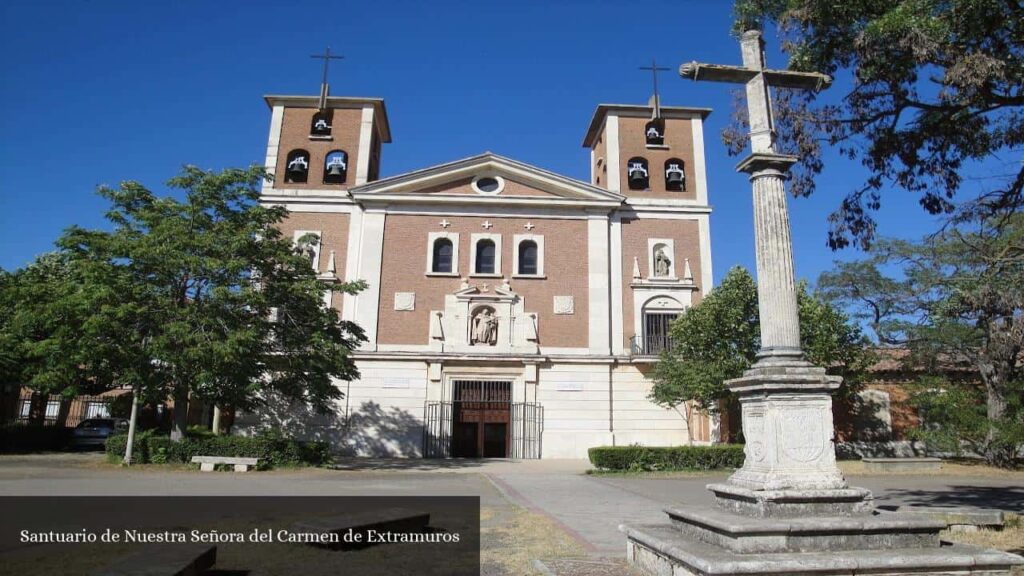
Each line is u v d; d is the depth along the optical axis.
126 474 19.89
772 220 8.66
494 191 34.78
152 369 21.59
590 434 31.50
